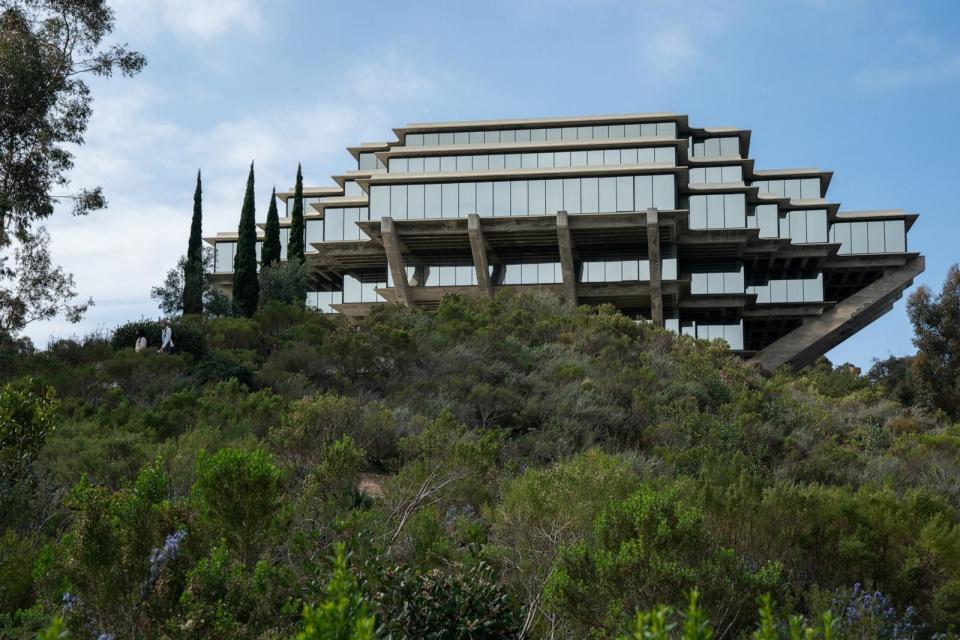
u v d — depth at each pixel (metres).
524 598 6.71
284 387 20.62
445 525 8.72
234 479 5.79
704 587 5.84
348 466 9.16
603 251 55.53
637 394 20.55
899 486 15.87
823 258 60.78
